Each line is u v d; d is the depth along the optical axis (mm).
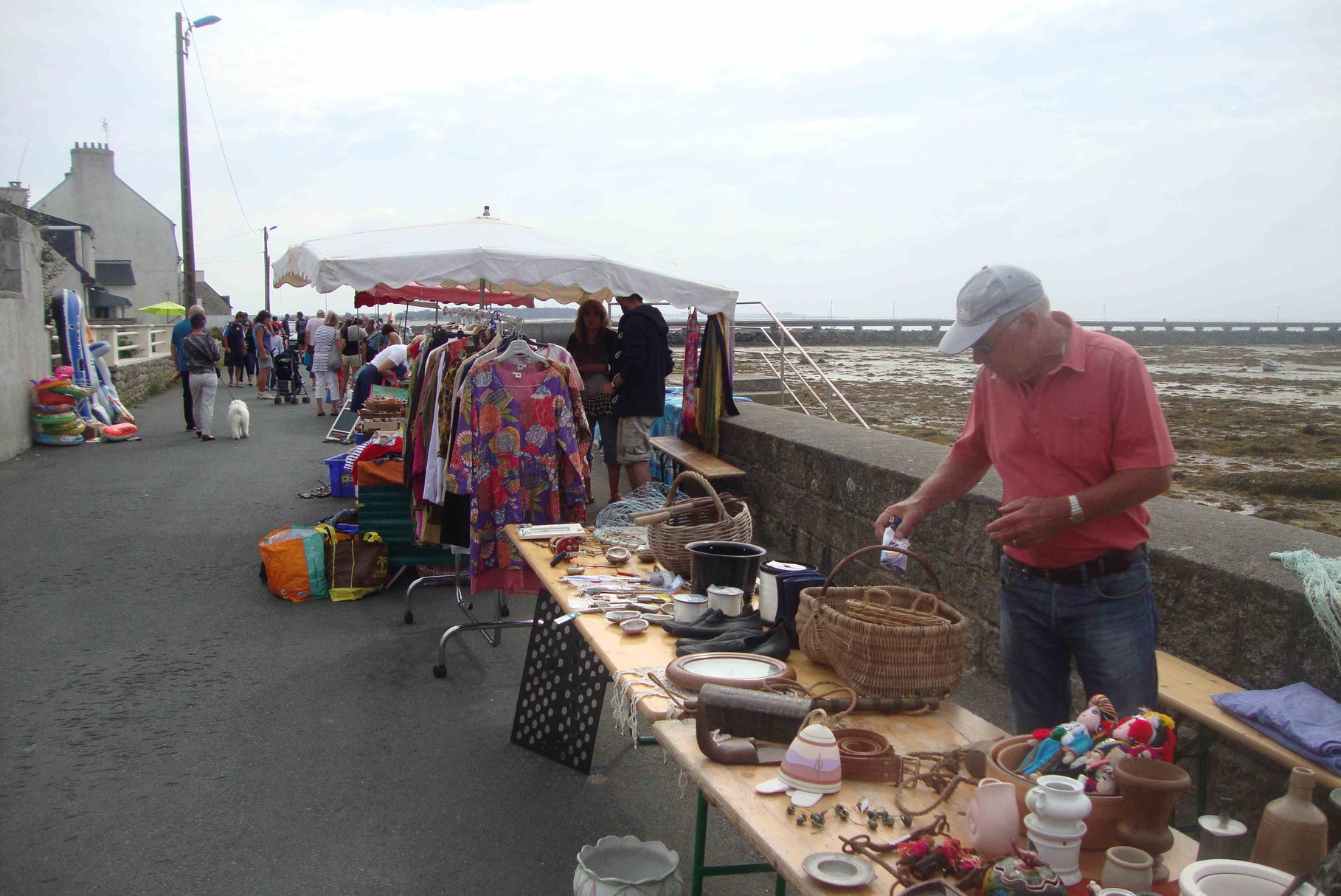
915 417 14930
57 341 14867
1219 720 2543
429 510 5637
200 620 5770
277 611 5977
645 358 8109
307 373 31312
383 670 5027
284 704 4539
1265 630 2830
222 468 11344
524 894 3010
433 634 5613
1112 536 2400
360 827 3412
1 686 4672
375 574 6324
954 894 1479
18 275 12570
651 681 2410
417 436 5547
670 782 3826
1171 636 3146
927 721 2232
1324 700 2516
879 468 5176
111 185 50625
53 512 8719
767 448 6684
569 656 3967
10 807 3494
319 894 2986
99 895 2955
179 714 4387
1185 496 7906
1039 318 2305
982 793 1611
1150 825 1602
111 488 9922
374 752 4039
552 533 4098
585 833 3402
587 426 5312
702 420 7777
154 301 51750
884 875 1601
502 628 5285
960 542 4465
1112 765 1678
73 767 3826
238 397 22625
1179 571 3104
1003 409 2516
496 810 3564
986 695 4191
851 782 1932
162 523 8328
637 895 2596
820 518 5898
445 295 10305
